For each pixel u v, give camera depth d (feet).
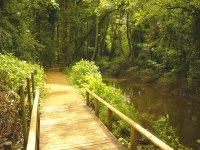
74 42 108.58
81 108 35.06
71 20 100.68
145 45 93.04
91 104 38.37
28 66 44.37
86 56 120.78
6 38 52.85
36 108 22.11
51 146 22.38
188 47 68.03
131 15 105.19
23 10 67.51
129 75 103.71
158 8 57.62
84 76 54.08
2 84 29.07
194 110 52.70
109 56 138.92
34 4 65.51
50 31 98.27
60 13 97.35
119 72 111.96
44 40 92.94
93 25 110.63
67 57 100.78
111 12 107.24
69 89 50.21
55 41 104.17
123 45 132.98
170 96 66.80
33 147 13.39
